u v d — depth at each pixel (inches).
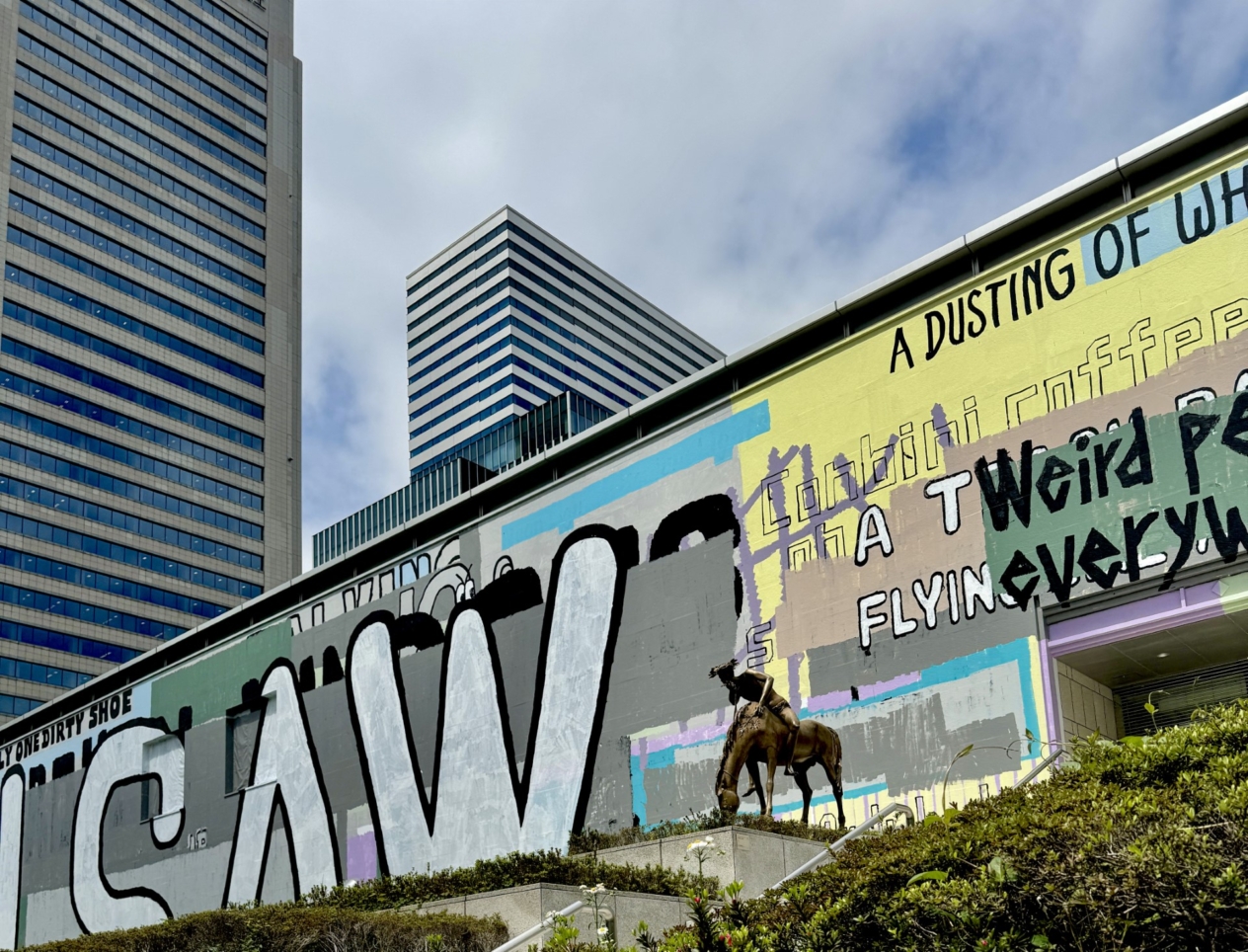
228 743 1851.6
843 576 1147.3
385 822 1557.6
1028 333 1075.9
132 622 4596.5
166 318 4990.2
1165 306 997.8
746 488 1253.7
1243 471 923.4
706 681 1234.0
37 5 4852.4
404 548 1664.6
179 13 5364.2
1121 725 1040.2
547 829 1349.7
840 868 479.5
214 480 4975.4
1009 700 1004.6
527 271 6215.6
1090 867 383.6
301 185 5684.1
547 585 1441.9
